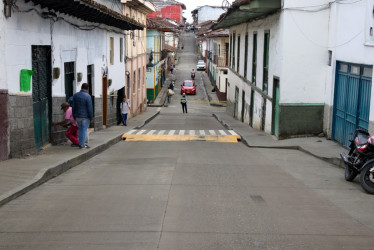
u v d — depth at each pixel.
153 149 13.90
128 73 25.86
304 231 5.64
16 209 6.50
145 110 34.97
